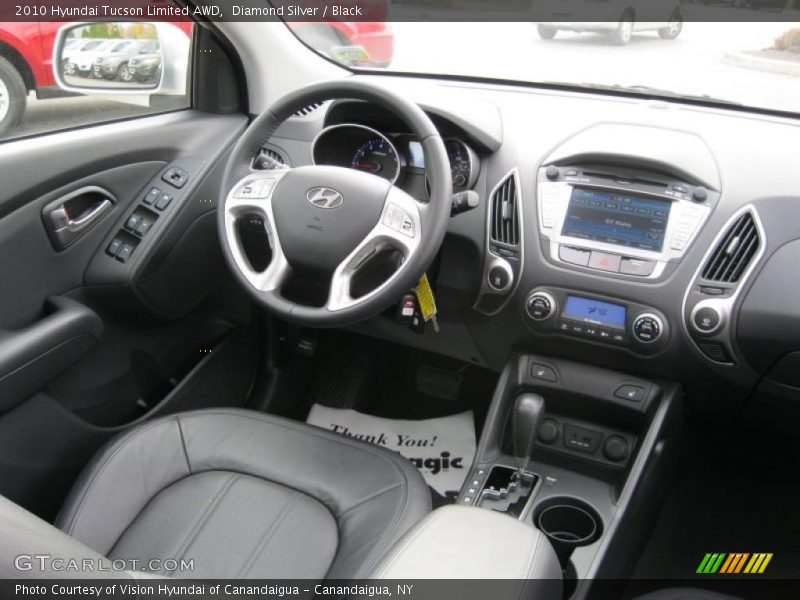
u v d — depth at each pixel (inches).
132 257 63.1
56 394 59.6
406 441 77.9
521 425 59.6
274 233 54.6
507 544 33.5
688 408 64.5
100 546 47.3
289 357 80.0
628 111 64.4
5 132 57.5
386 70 76.8
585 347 61.9
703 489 74.4
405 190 63.1
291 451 53.6
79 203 60.9
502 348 66.9
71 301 59.6
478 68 72.7
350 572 44.1
